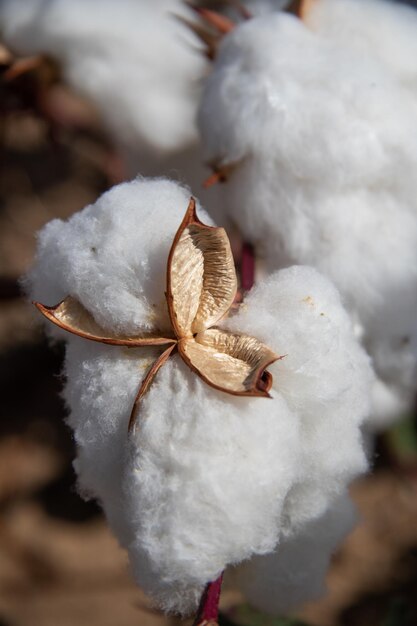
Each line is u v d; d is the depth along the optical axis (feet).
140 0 2.03
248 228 1.43
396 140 1.38
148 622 2.31
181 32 1.99
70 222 1.18
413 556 2.24
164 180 1.22
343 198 1.39
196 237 1.13
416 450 2.24
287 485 1.11
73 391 1.17
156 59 1.96
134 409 1.11
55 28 1.91
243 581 1.28
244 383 1.09
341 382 1.15
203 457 1.09
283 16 1.48
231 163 1.42
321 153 1.37
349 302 1.38
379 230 1.38
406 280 1.37
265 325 1.14
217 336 1.13
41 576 2.37
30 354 2.60
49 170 2.73
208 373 1.10
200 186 1.75
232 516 1.08
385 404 1.45
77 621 2.31
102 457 1.14
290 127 1.38
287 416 1.12
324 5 1.54
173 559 1.08
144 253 1.14
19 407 2.56
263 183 1.40
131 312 1.14
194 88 1.95
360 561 2.32
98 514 2.44
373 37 1.51
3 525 2.41
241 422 1.09
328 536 1.24
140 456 1.10
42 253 1.20
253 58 1.44
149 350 1.14
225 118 1.42
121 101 1.97
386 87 1.41
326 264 1.38
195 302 1.14
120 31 1.94
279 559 1.25
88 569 2.38
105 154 2.31
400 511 2.37
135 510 1.10
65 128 2.12
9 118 2.42
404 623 1.90
